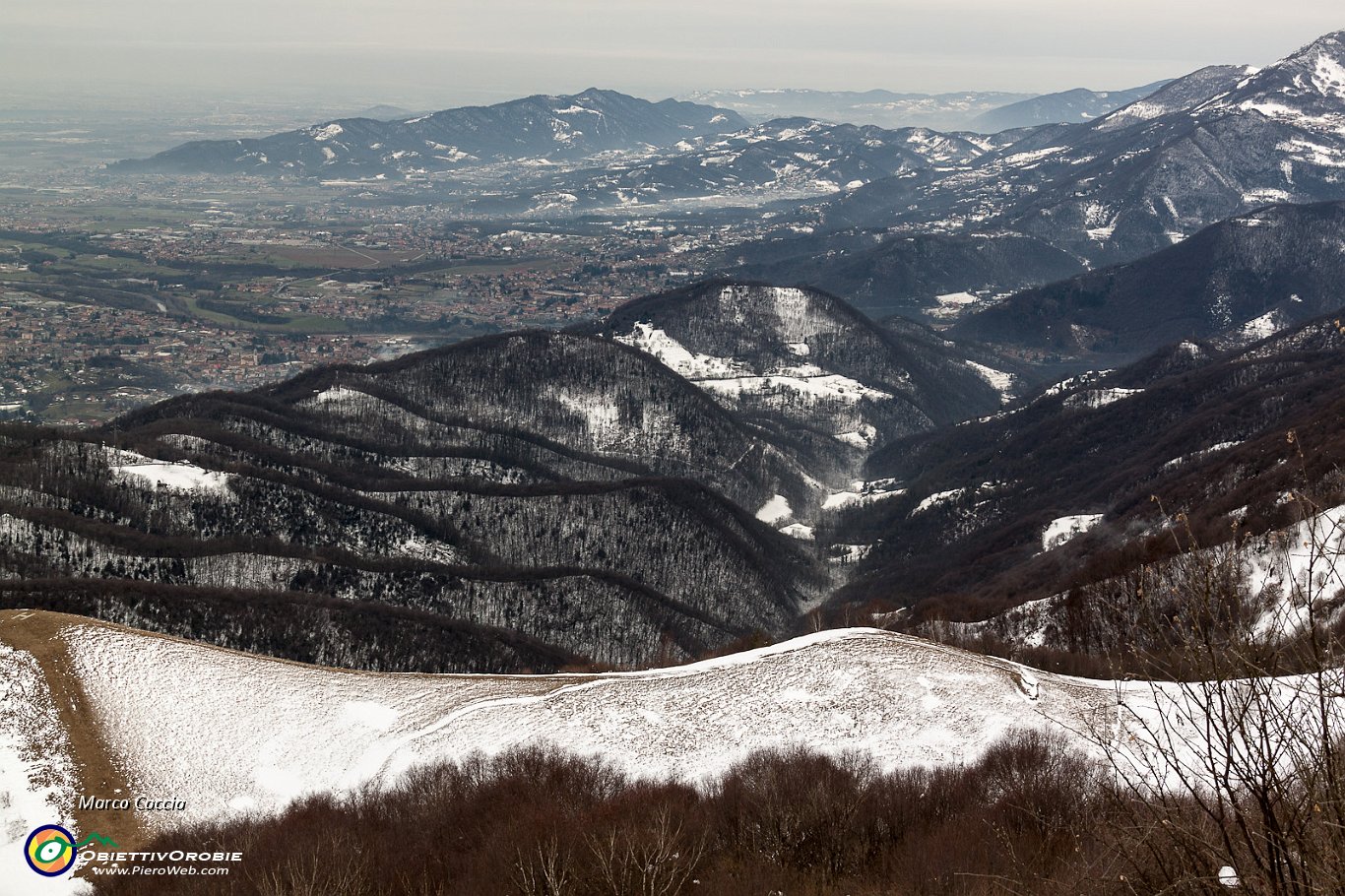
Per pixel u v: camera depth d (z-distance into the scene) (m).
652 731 84.06
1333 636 18.97
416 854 59.53
